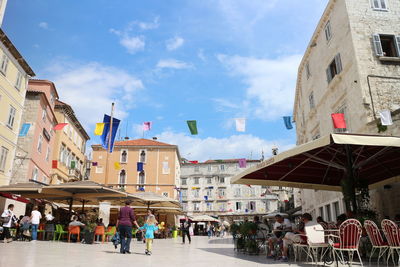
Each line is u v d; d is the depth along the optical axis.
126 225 11.79
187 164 78.81
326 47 20.86
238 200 73.81
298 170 13.88
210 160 81.44
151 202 27.95
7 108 22.92
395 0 18.22
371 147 11.03
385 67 16.58
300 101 29.12
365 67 16.50
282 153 9.93
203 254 12.16
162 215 47.00
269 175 14.12
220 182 75.94
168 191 53.72
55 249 12.28
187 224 21.83
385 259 9.60
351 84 17.14
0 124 21.95
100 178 54.84
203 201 75.50
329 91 20.30
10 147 23.56
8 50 22.67
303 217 9.60
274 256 10.70
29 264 7.60
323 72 21.41
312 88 24.03
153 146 55.47
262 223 13.34
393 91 16.14
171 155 55.28
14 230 18.19
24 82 25.66
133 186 54.19
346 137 8.27
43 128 29.19
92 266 7.67
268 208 71.69
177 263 8.89
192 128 17.28
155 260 9.58
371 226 8.67
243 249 13.34
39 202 25.36
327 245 8.33
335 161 12.65
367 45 16.98
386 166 12.64
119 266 7.86
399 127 13.64
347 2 17.92
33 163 27.02
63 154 36.47
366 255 10.18
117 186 54.25
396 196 13.54
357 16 17.64
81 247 13.99
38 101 27.64
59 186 16.80
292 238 9.77
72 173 38.91
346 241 7.91
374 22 17.58
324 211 21.66
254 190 73.62
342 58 18.30
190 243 21.72
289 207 49.91
